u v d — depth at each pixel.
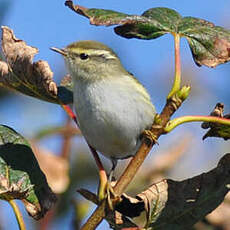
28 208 9.01
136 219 12.52
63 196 12.12
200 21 9.54
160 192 9.11
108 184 8.59
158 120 8.45
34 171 9.16
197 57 9.24
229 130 9.45
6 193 8.55
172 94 8.48
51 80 9.07
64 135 11.86
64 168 11.12
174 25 9.30
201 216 9.17
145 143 8.51
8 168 9.09
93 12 8.70
